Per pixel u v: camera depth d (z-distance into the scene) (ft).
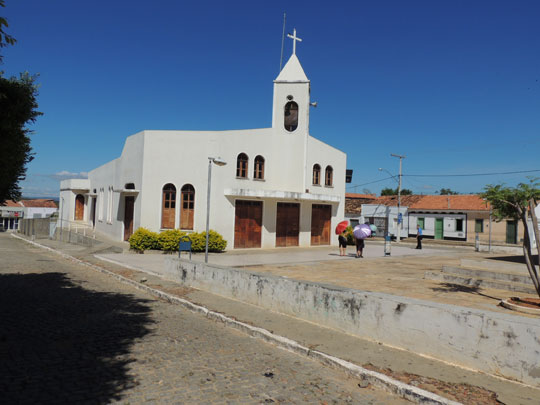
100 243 72.02
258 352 19.40
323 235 83.46
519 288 29.58
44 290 33.76
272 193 70.28
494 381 15.03
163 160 69.26
